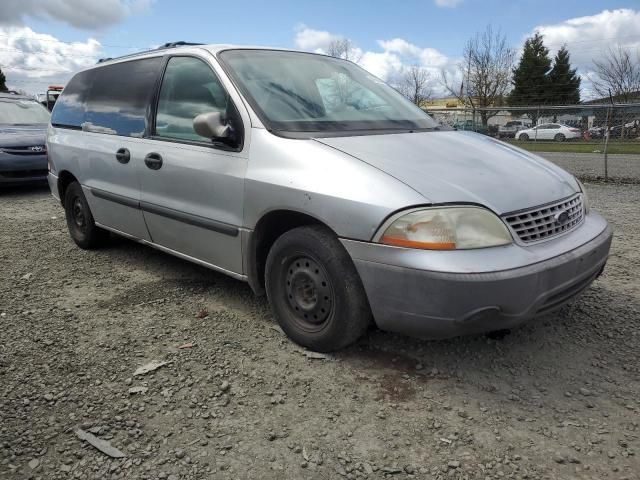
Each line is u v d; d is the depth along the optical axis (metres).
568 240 3.04
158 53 4.47
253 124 3.45
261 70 3.86
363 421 2.67
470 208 2.74
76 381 3.04
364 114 3.88
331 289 3.07
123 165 4.46
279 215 3.31
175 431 2.61
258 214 3.33
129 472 2.35
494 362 3.20
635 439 2.52
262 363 3.22
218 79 3.75
